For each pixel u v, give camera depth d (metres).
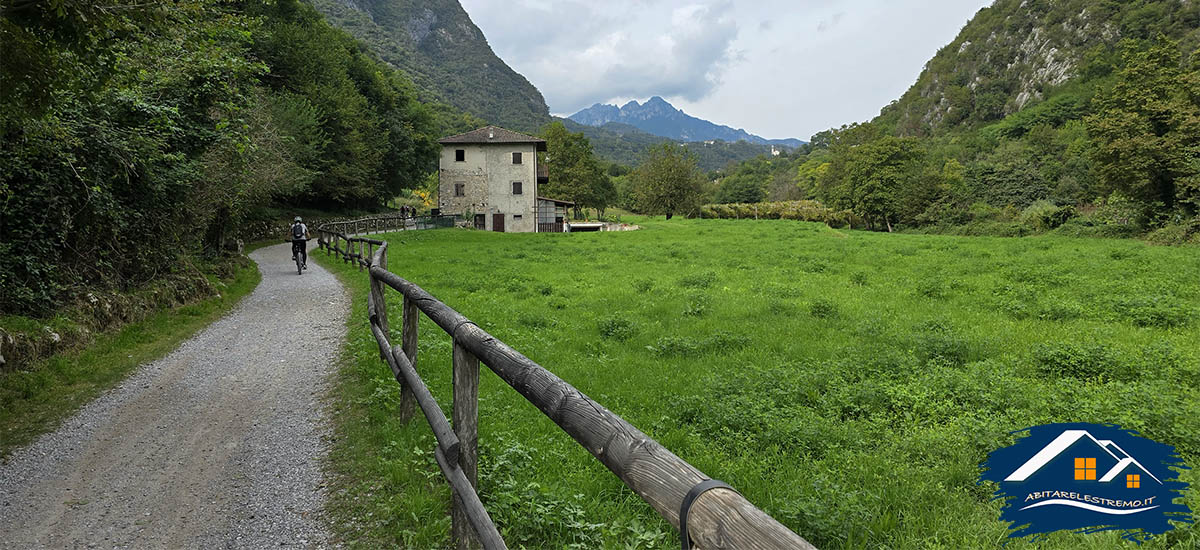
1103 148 37.56
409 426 4.62
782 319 9.72
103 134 8.76
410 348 4.77
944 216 59.56
